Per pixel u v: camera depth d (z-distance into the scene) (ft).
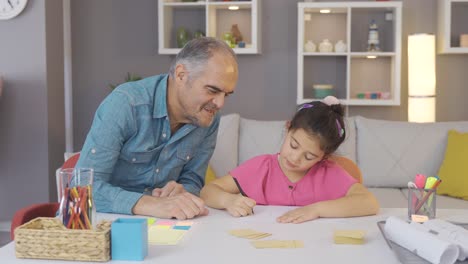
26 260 3.68
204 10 14.87
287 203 6.08
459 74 14.80
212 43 5.04
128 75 14.74
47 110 12.92
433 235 3.64
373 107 15.08
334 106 5.77
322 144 5.50
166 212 4.88
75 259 3.65
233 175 6.24
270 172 6.20
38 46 12.84
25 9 12.80
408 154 11.94
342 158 6.71
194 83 5.04
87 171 3.90
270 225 4.65
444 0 13.99
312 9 14.28
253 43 14.35
